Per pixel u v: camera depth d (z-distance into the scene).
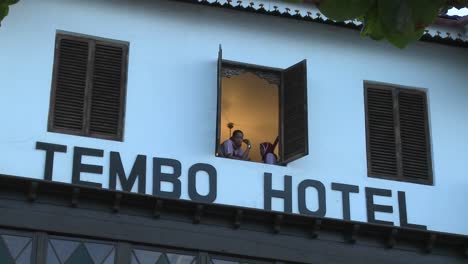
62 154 16.23
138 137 16.75
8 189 15.58
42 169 16.03
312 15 18.16
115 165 16.36
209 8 18.16
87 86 16.97
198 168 16.72
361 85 18.50
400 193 17.73
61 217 15.65
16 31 17.02
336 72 18.44
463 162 18.45
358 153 17.86
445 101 18.92
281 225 16.59
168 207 16.12
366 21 4.67
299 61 18.25
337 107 18.16
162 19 17.88
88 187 15.70
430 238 17.09
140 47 17.55
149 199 15.97
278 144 17.52
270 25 18.39
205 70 17.64
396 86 18.73
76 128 16.58
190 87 17.41
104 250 15.68
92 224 15.74
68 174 16.09
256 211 16.34
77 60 17.16
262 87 20.67
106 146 16.50
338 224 16.75
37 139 16.25
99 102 16.91
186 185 16.55
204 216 16.31
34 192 15.55
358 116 18.20
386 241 17.05
